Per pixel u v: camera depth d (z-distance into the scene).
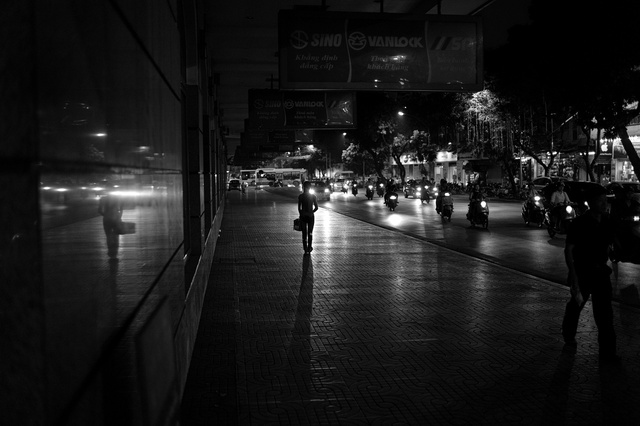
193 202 9.20
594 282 6.62
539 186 32.91
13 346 1.61
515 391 5.68
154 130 3.77
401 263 13.90
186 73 9.47
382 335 7.65
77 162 1.95
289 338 7.51
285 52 13.55
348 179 79.81
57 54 1.76
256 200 49.62
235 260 14.52
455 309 9.09
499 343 7.27
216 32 18.58
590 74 22.48
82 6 2.03
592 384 5.87
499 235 20.20
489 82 34.09
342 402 5.41
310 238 15.71
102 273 2.26
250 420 5.00
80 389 1.92
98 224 2.21
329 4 15.89
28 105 1.59
